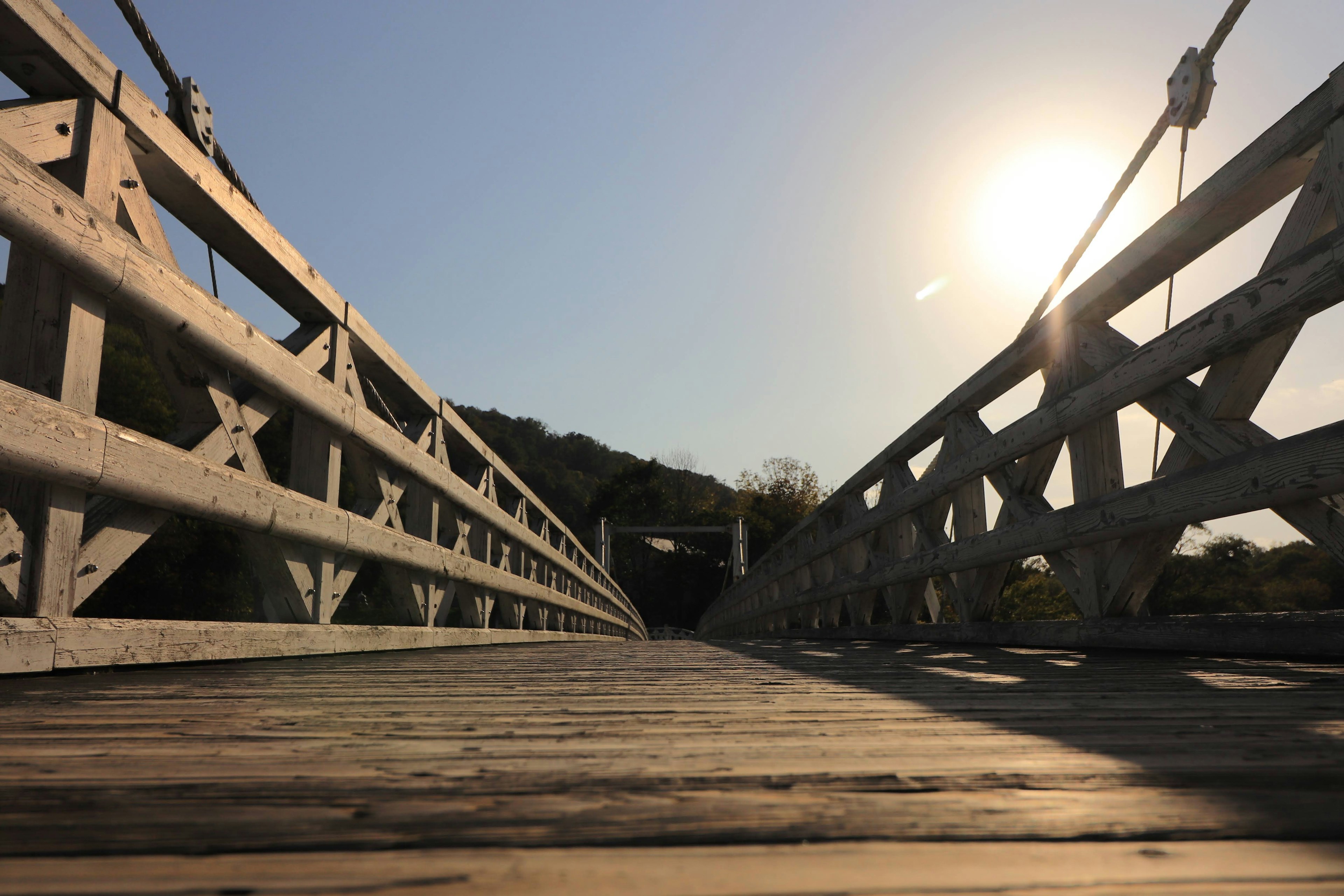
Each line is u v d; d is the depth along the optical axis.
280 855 0.74
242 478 3.11
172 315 2.72
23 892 0.63
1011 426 4.72
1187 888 0.65
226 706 1.78
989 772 1.07
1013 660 3.59
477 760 1.16
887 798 0.93
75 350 2.38
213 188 3.11
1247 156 2.97
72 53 2.35
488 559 7.27
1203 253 3.49
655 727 1.48
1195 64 3.57
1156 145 3.96
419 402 5.55
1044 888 0.65
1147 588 3.91
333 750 1.24
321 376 3.86
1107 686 2.21
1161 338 3.37
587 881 0.67
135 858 0.73
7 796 0.94
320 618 3.96
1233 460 2.96
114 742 1.30
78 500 2.37
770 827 0.82
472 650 5.63
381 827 0.82
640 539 54.56
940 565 5.79
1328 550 2.66
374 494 4.78
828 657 4.11
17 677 2.17
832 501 9.16
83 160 2.46
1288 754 1.20
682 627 51.38
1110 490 4.05
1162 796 0.94
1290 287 2.65
